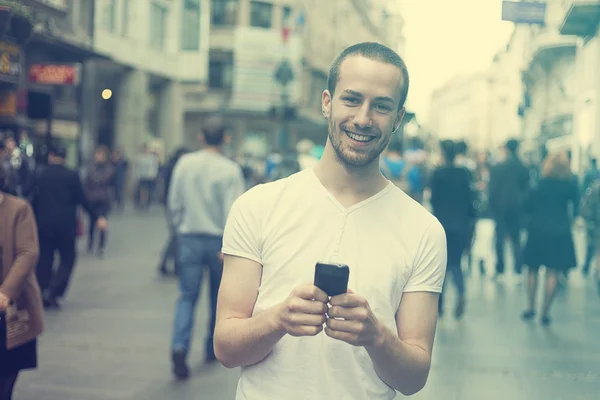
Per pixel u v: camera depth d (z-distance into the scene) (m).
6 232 3.60
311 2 46.00
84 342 6.44
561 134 22.91
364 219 2.00
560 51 21.34
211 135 5.84
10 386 3.64
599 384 5.38
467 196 7.96
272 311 1.81
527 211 7.97
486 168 18.50
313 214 2.00
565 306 8.77
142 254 12.83
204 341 6.27
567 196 7.80
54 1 7.04
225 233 2.08
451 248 7.95
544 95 24.94
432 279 2.03
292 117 29.61
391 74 1.95
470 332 7.20
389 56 1.97
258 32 39.38
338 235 1.98
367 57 1.96
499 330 7.30
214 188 5.75
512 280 10.87
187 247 5.70
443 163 8.12
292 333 1.76
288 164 22.02
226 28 39.53
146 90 27.11
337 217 1.99
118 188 22.84
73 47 16.69
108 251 13.10
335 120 1.98
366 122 1.93
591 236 11.38
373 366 1.97
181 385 5.23
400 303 2.03
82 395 4.95
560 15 15.62
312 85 47.59
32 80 13.97
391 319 1.97
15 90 7.62
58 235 7.89
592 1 13.95
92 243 12.97
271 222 2.01
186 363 5.63
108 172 12.58
